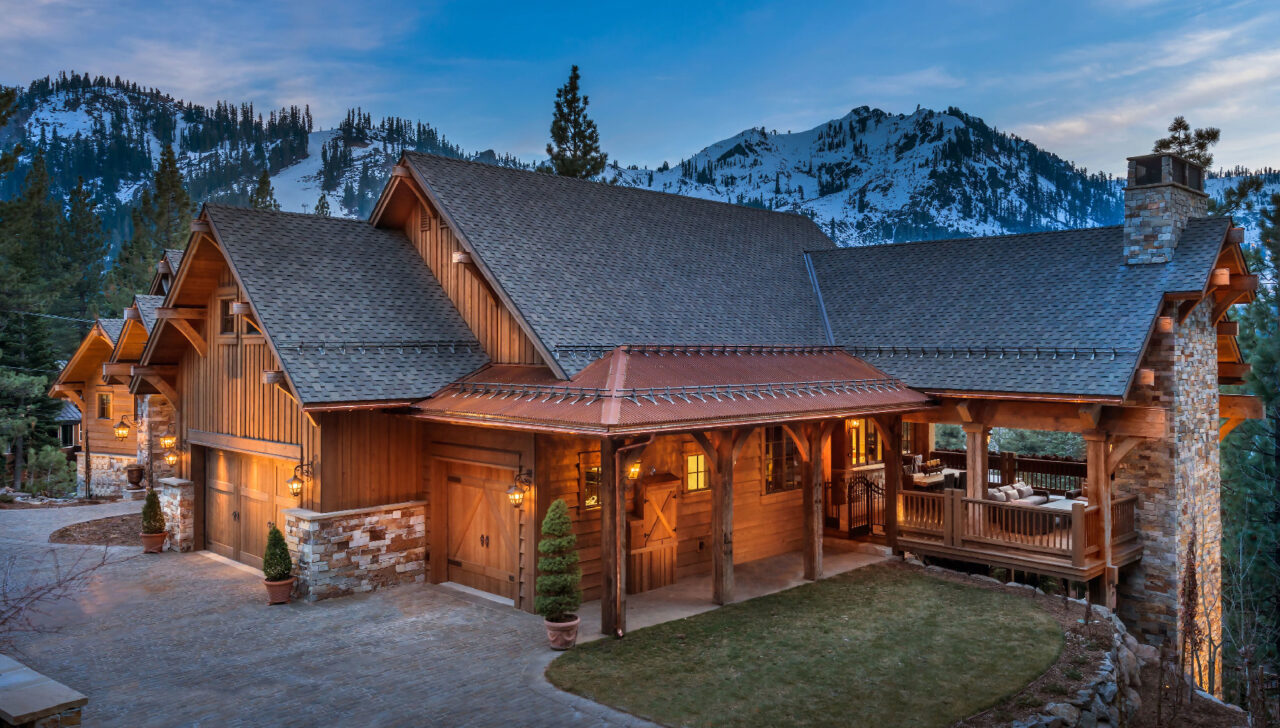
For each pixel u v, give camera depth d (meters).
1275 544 21.22
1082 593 16.88
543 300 15.32
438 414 14.23
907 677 10.77
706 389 14.05
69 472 32.69
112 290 40.66
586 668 11.02
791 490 18.53
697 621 13.09
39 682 8.47
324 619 13.18
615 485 12.25
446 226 17.48
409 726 9.27
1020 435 37.72
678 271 19.19
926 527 17.27
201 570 16.44
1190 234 17.06
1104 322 16.31
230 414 17.14
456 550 15.46
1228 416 18.42
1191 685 12.55
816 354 18.33
